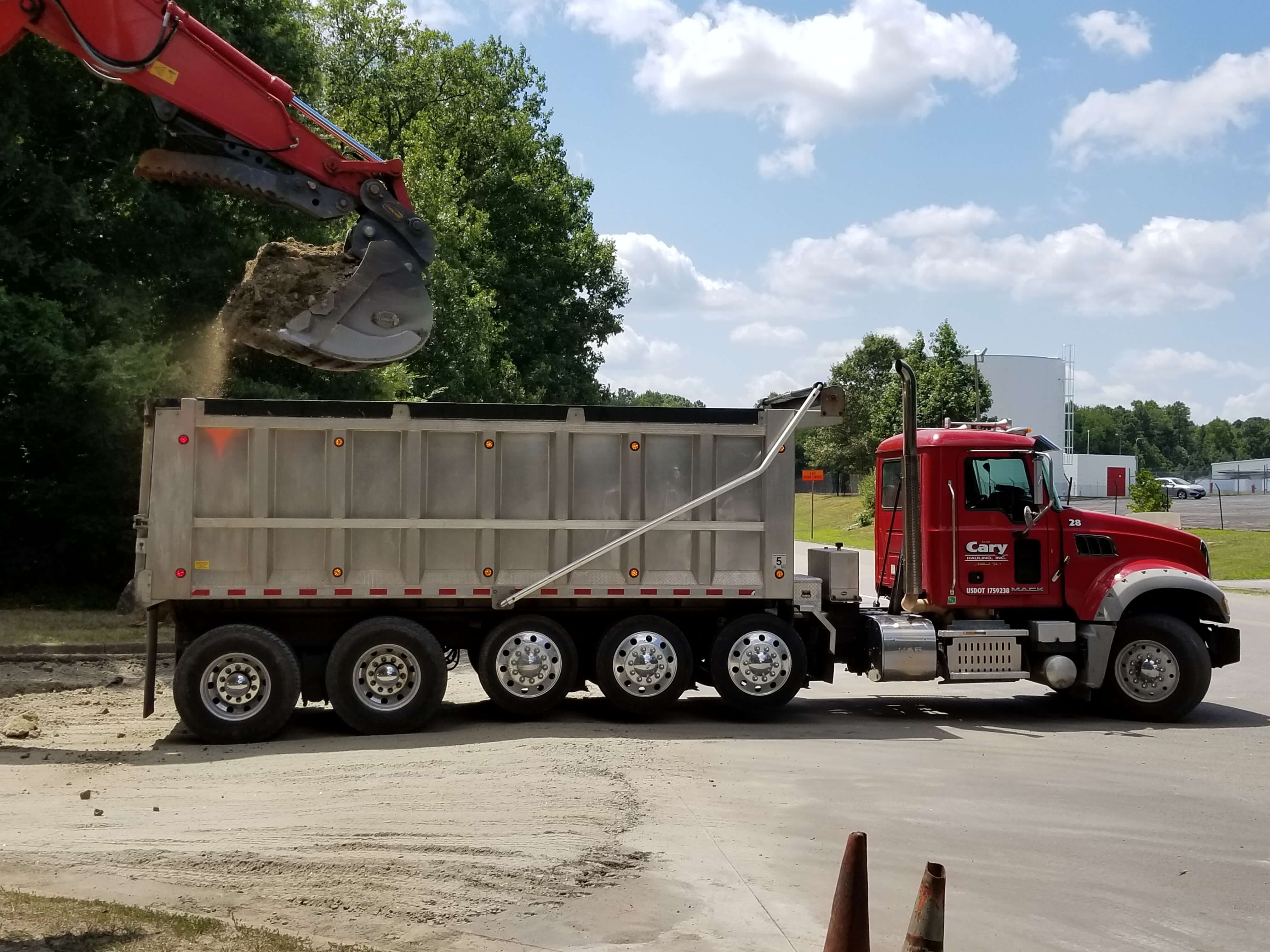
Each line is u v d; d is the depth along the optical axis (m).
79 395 19.69
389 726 10.48
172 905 5.60
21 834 6.88
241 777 8.62
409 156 38.59
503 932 5.39
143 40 10.05
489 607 10.98
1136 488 41.50
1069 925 5.80
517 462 10.86
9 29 9.97
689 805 7.70
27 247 19.38
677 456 11.09
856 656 11.94
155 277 22.28
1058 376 72.38
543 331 46.34
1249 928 5.79
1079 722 11.86
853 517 71.12
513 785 7.93
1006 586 11.95
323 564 10.60
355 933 5.31
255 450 10.48
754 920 5.64
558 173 49.91
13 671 14.20
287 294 10.32
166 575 10.35
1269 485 100.25
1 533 22.45
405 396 26.03
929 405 57.62
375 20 46.00
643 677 10.98
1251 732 11.33
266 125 10.46
